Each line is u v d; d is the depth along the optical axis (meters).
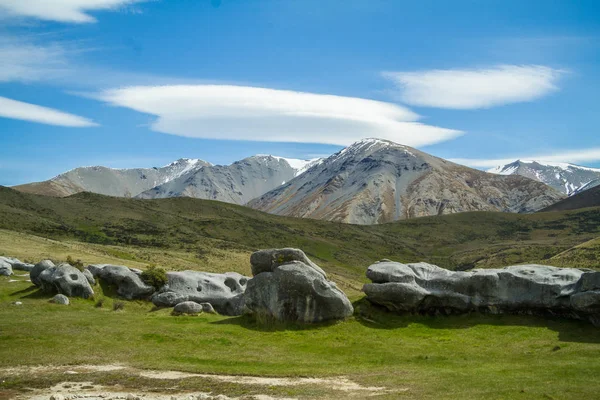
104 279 64.31
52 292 59.50
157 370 35.12
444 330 46.38
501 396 28.14
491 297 48.50
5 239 123.81
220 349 41.16
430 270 52.25
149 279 63.91
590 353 37.06
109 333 43.44
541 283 46.81
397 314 50.09
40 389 30.58
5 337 40.81
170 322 49.41
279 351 40.97
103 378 32.91
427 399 28.14
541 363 35.66
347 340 43.97
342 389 30.97
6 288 61.19
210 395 29.62
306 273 48.44
